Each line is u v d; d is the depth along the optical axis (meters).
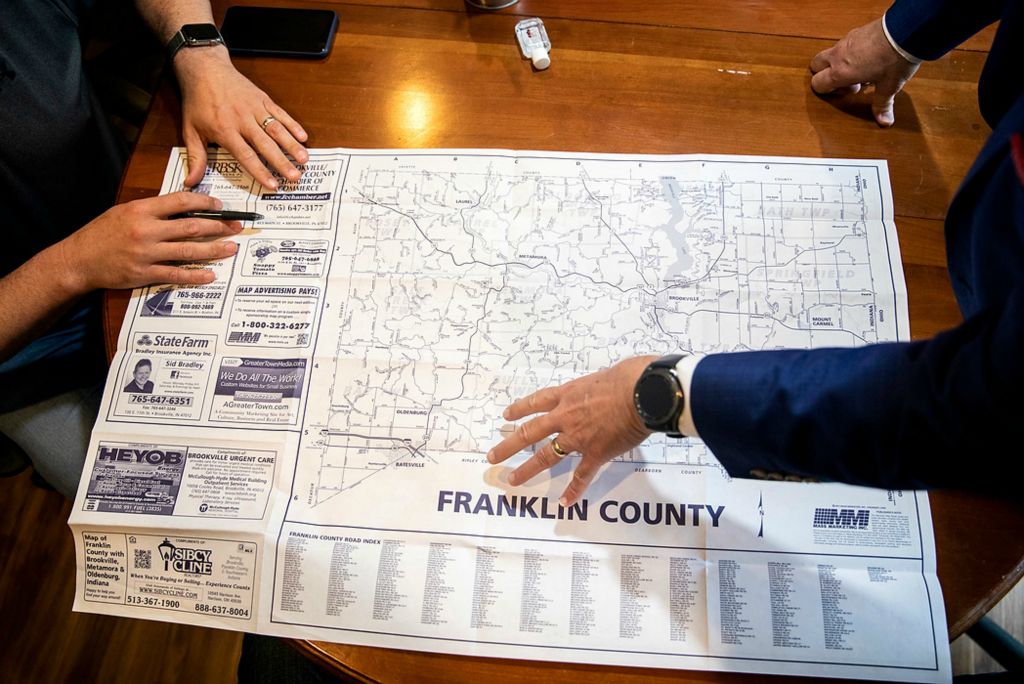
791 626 0.77
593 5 1.08
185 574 0.82
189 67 1.01
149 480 0.85
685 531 0.81
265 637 0.97
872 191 0.95
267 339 0.91
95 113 1.11
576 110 1.01
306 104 1.03
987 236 0.56
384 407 0.87
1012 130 0.53
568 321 0.90
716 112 1.01
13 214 1.05
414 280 0.93
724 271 0.92
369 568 0.80
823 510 0.81
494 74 1.04
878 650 0.76
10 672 1.41
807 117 1.00
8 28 0.94
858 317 0.89
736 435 0.61
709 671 0.76
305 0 1.09
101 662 1.41
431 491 0.83
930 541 0.80
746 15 1.06
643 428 0.71
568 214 0.96
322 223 0.96
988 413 0.45
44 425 1.05
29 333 0.93
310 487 0.84
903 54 0.91
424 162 0.99
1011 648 0.95
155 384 0.89
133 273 0.91
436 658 0.77
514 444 0.79
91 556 0.83
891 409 0.51
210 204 0.96
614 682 0.76
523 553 0.80
